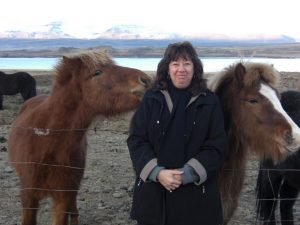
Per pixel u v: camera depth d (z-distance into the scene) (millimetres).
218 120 2121
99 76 2902
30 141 2938
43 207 4035
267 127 2359
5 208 4008
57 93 2969
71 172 2941
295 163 3102
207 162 2076
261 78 2457
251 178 4945
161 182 2074
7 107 11039
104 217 3885
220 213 2182
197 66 2137
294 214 4055
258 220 3541
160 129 2104
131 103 2854
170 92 2141
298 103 3348
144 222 2156
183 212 2111
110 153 6059
